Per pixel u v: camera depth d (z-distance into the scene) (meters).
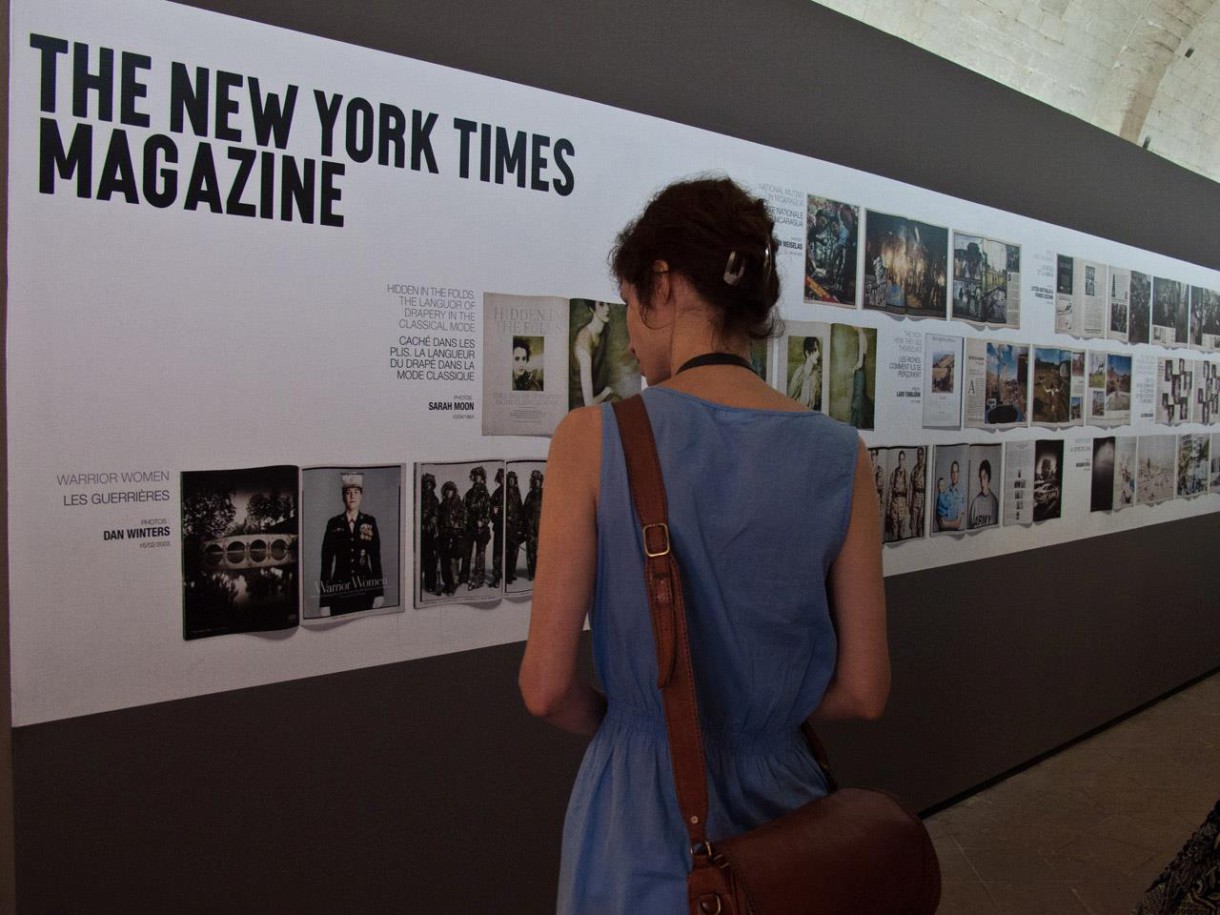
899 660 3.67
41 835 1.78
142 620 1.85
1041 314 4.32
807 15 3.12
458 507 2.30
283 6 1.95
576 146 2.47
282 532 2.02
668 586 1.04
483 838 2.46
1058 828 3.84
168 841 1.94
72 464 1.75
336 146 2.04
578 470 1.09
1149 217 5.15
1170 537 5.63
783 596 1.09
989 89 3.92
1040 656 4.52
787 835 1.05
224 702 1.98
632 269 1.19
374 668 2.21
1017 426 4.21
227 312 1.91
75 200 1.72
